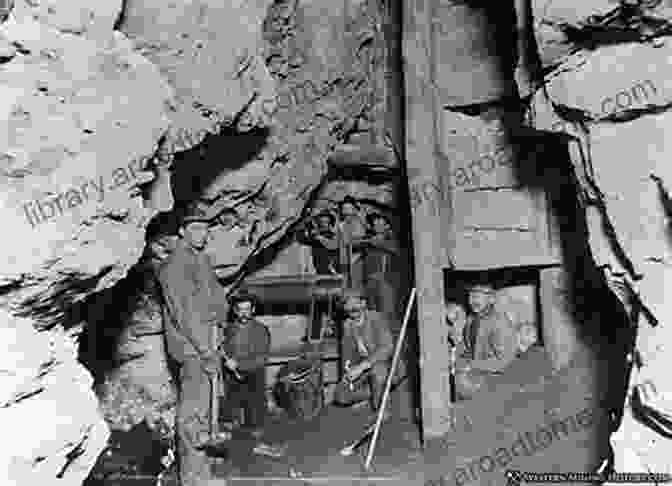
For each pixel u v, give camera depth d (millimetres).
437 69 9039
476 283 10055
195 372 7793
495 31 8922
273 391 10391
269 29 7945
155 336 8930
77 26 4863
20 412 4629
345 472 8180
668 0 5000
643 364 5148
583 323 8758
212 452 8633
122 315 8609
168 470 7992
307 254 11000
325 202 10844
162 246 8266
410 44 8633
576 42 5582
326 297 9891
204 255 8305
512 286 9922
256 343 9344
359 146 10547
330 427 9398
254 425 9461
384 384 9617
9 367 4562
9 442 4441
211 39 6367
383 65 10719
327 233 10758
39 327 5059
